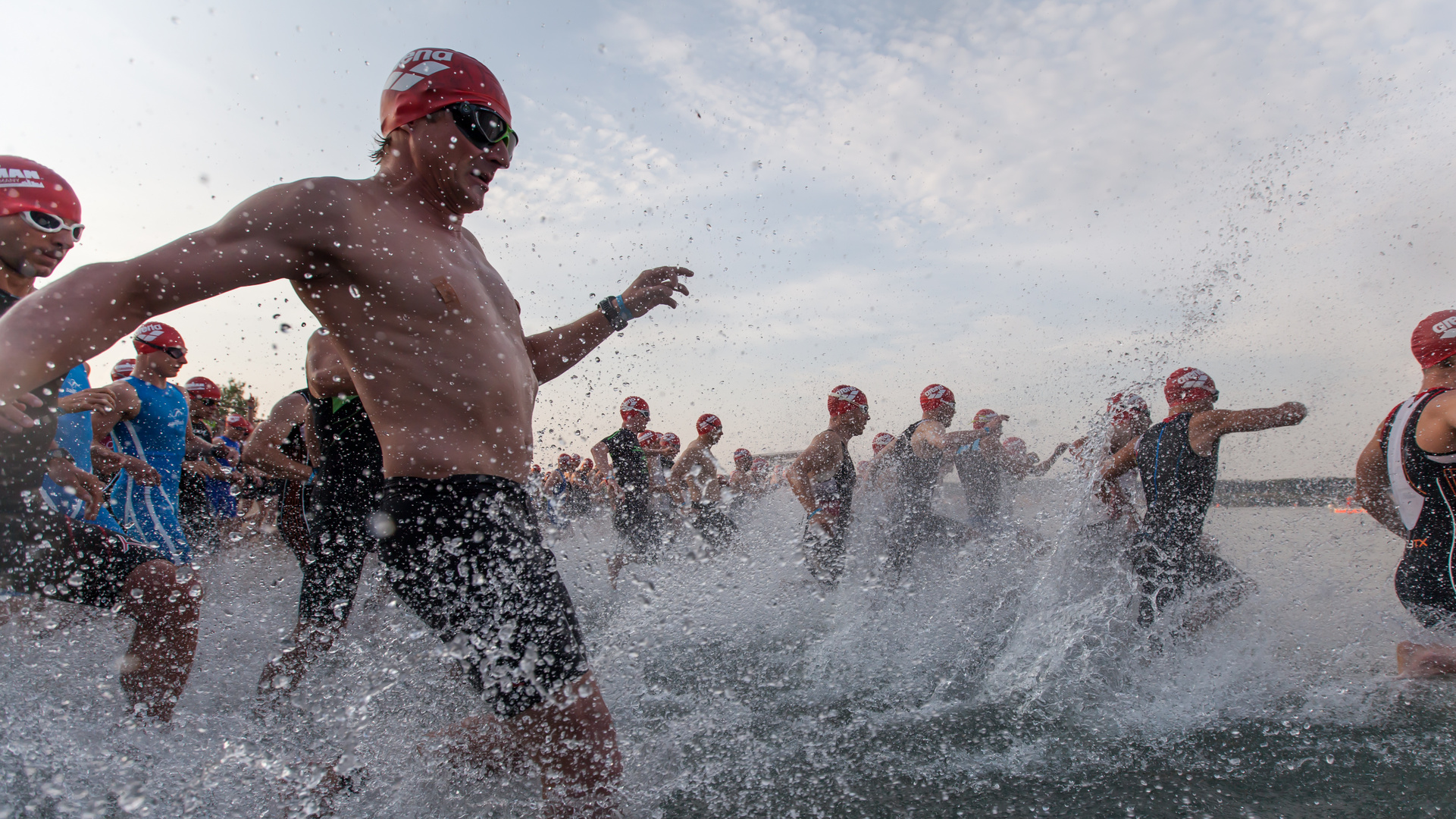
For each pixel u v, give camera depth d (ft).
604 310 7.00
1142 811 4.44
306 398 9.84
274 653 7.57
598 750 4.41
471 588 4.36
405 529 4.33
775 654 8.54
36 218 5.75
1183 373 10.74
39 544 5.49
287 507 9.91
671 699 6.86
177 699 5.87
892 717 6.41
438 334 4.50
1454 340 7.88
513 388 4.96
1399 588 7.93
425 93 4.72
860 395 14.40
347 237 4.16
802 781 5.04
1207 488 10.03
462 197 4.97
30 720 4.85
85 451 7.07
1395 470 7.98
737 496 20.66
